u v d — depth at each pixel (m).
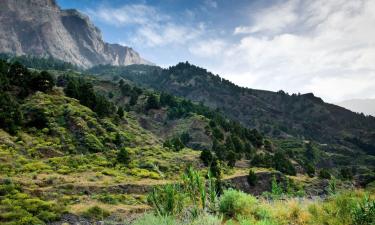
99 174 55.69
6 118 66.06
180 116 172.25
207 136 139.12
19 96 81.75
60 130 72.19
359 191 20.22
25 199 35.03
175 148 93.75
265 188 78.81
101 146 73.00
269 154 131.75
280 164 110.62
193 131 147.00
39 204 33.62
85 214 33.19
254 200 16.92
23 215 29.61
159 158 77.12
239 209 15.96
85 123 79.00
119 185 49.03
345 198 16.92
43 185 43.97
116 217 33.28
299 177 104.75
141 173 61.59
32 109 75.56
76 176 52.97
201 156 80.44
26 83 87.81
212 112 197.38
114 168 63.31
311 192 82.38
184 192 14.59
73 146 68.12
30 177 46.59
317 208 15.89
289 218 14.95
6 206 31.61
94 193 44.69
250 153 121.62
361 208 13.72
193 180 14.34
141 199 44.16
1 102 69.88
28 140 63.78
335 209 15.52
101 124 85.81
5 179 40.66
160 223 11.95
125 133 88.50
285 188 80.62
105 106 97.75
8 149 56.72
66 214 32.78
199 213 13.21
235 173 83.88
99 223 30.75
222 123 155.62
